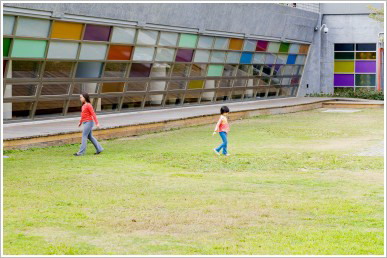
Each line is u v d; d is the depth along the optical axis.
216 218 15.41
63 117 35.22
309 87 64.75
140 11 38.22
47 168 22.33
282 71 59.91
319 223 15.02
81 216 15.40
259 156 26.42
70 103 35.78
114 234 13.89
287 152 27.72
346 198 17.80
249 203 17.06
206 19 45.00
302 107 52.22
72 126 31.48
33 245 12.89
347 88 66.38
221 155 26.67
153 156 25.98
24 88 32.50
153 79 42.22
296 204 16.94
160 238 13.62
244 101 53.84
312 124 40.50
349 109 53.19
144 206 16.62
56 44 33.72
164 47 42.41
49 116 34.47
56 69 34.31
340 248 12.93
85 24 35.06
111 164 23.77
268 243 13.25
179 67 44.88
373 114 47.62
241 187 19.53
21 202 16.77
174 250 12.66
